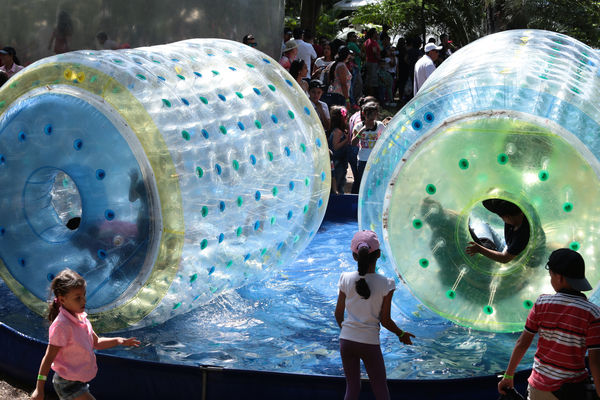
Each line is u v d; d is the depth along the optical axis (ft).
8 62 34.99
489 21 65.36
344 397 14.55
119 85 17.31
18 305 21.03
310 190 22.38
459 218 18.48
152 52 19.93
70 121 17.25
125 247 17.26
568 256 11.97
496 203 18.69
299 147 21.67
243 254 19.93
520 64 18.97
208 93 19.40
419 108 18.81
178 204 17.24
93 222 17.25
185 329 19.25
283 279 23.88
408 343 14.30
